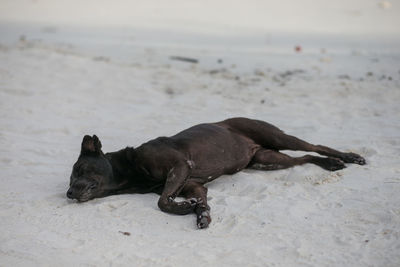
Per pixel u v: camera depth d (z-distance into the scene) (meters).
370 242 2.67
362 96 4.50
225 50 6.79
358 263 2.57
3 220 2.88
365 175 3.18
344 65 5.64
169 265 2.58
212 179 3.22
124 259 2.62
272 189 3.09
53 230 2.81
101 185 3.10
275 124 4.00
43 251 2.67
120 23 9.67
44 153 3.62
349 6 11.75
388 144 3.58
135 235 2.77
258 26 9.52
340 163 3.28
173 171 3.05
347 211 2.87
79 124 4.07
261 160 3.35
